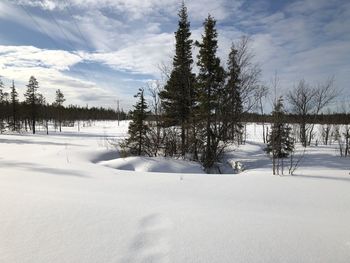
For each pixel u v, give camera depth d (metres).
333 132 29.09
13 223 3.60
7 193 4.97
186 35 20.47
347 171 9.45
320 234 3.58
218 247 3.13
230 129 20.75
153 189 6.25
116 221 3.81
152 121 18.11
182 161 14.40
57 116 61.06
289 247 3.19
